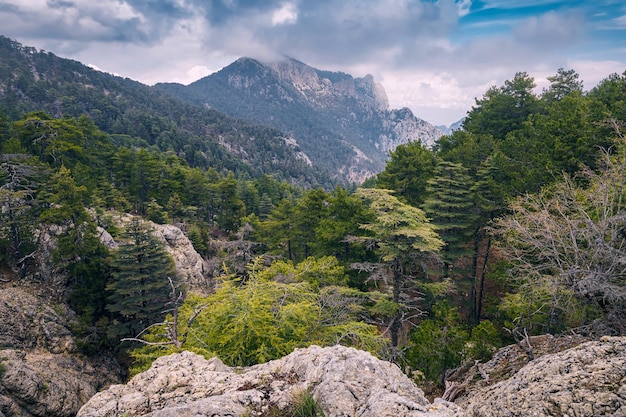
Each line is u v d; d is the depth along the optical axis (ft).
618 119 72.74
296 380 22.91
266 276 52.49
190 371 24.89
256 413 19.75
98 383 91.35
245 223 160.35
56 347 91.71
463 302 86.94
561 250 43.42
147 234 109.81
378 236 64.03
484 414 19.02
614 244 37.81
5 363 71.67
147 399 22.27
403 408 17.76
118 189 205.57
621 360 17.22
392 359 44.70
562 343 38.22
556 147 71.41
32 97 547.49
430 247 57.82
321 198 105.09
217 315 37.65
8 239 110.63
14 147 147.64
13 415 68.03
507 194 76.89
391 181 106.73
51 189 117.08
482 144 106.42
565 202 44.27
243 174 482.69
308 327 42.24
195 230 176.96
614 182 40.81
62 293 106.52
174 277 111.75
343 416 18.76
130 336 104.78
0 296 93.25
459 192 83.87
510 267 60.80
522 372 20.57
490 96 148.46
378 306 60.80
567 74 144.87
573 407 15.64
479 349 41.91
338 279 67.26
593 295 36.27
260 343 35.83
